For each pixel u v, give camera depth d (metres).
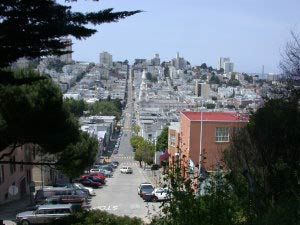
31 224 24.42
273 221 7.08
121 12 8.70
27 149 40.06
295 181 9.73
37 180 44.72
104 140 104.25
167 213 8.28
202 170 9.51
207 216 7.15
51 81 21.59
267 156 11.73
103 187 43.56
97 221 16.52
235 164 11.95
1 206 31.56
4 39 8.24
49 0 8.16
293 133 12.19
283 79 16.92
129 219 16.67
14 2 7.92
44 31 8.23
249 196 8.20
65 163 23.22
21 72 19.86
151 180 47.56
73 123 24.09
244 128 13.66
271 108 13.10
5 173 33.53
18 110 19.75
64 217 17.12
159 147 69.69
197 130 38.41
